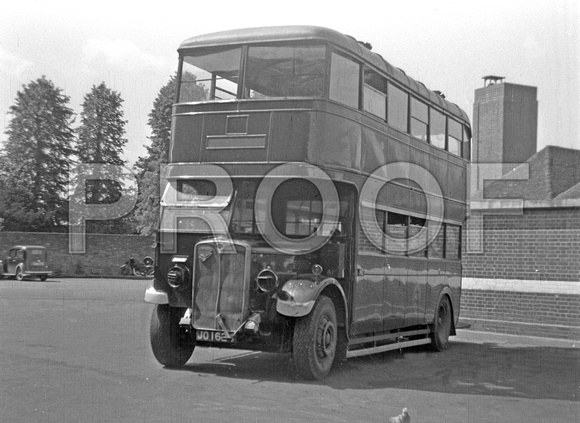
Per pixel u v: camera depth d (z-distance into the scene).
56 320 15.30
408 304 11.45
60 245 40.88
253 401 7.06
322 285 8.45
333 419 6.41
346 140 8.98
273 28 8.98
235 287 8.47
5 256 39.25
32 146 48.72
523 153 20.81
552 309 14.91
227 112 8.88
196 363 9.66
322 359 8.56
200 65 9.26
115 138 51.06
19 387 7.37
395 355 12.05
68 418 6.01
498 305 15.69
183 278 8.80
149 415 6.22
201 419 6.14
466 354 12.46
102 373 8.41
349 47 9.12
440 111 13.03
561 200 14.90
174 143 9.18
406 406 7.26
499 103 20.77
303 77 8.67
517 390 8.70
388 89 10.51
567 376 10.00
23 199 47.12
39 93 49.25
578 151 17.25
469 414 7.05
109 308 19.41
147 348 10.91
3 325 13.80
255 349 8.62
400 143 10.98
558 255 14.95
